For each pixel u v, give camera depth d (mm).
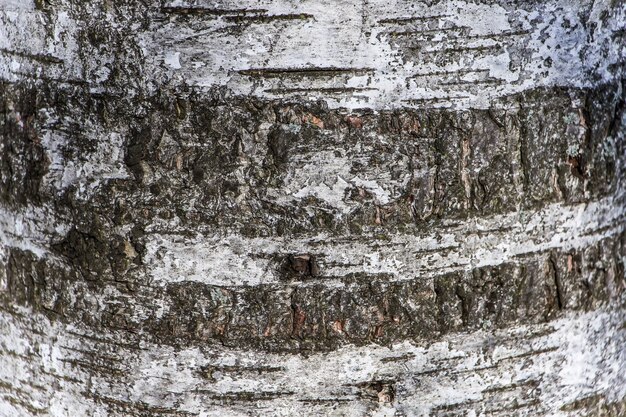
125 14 1099
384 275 1114
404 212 1110
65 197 1123
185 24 1095
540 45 1113
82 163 1118
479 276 1123
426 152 1107
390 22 1095
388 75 1100
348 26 1094
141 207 1111
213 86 1100
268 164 1104
